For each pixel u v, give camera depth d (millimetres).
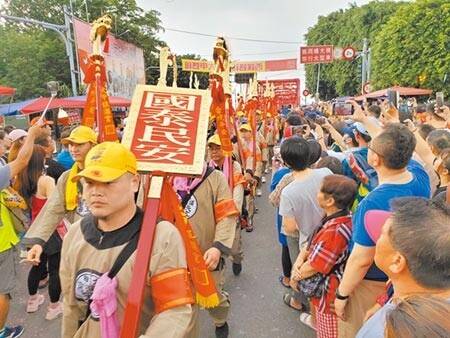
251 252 5852
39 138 4605
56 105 12477
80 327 1805
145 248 1688
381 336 1343
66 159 5012
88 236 1801
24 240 2896
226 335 3529
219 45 3908
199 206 3031
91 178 1670
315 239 2781
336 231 2672
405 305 974
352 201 2746
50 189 4066
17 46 27344
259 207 8352
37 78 27281
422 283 1401
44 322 4074
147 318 1830
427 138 3686
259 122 11984
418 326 900
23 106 13711
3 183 3066
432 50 24672
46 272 4551
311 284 2805
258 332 3742
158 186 1937
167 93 2451
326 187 2738
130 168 1783
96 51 3330
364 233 2172
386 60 27469
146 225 1756
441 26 24328
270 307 4207
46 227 2951
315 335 3670
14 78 27219
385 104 4363
